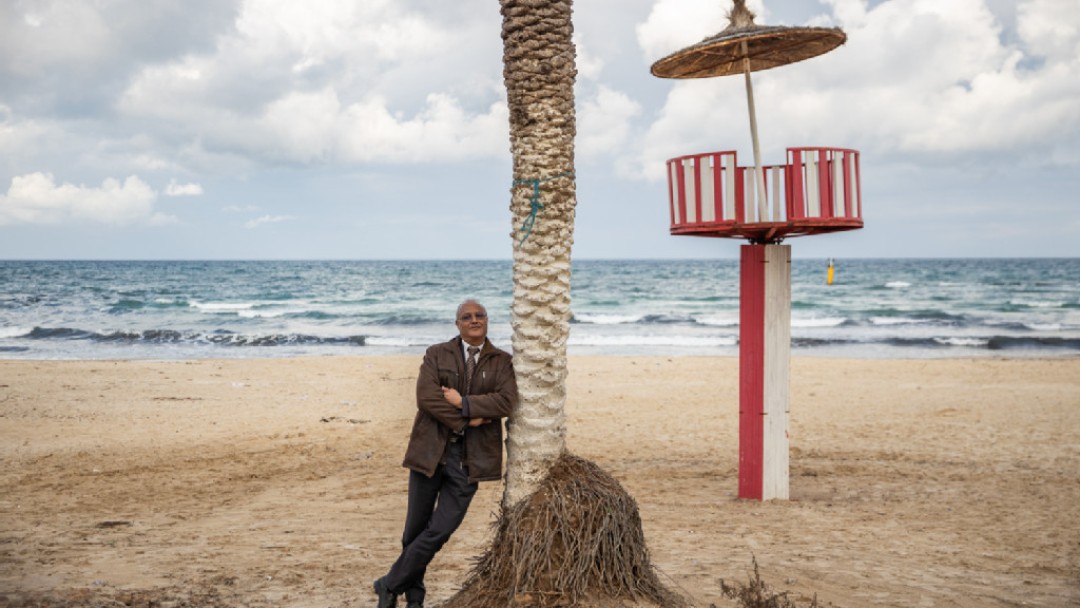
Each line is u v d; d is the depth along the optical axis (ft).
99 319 123.85
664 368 69.10
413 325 120.78
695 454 37.37
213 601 17.24
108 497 28.55
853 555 22.29
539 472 14.60
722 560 21.29
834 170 25.18
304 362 73.36
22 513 25.98
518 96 14.57
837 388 57.88
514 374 14.43
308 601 17.40
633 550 14.62
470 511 28.02
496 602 14.07
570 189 14.79
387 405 50.34
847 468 34.32
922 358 81.35
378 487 30.99
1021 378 63.10
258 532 24.20
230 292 191.21
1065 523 26.02
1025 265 389.60
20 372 62.90
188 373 64.28
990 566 21.49
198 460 35.01
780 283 28.53
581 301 168.35
